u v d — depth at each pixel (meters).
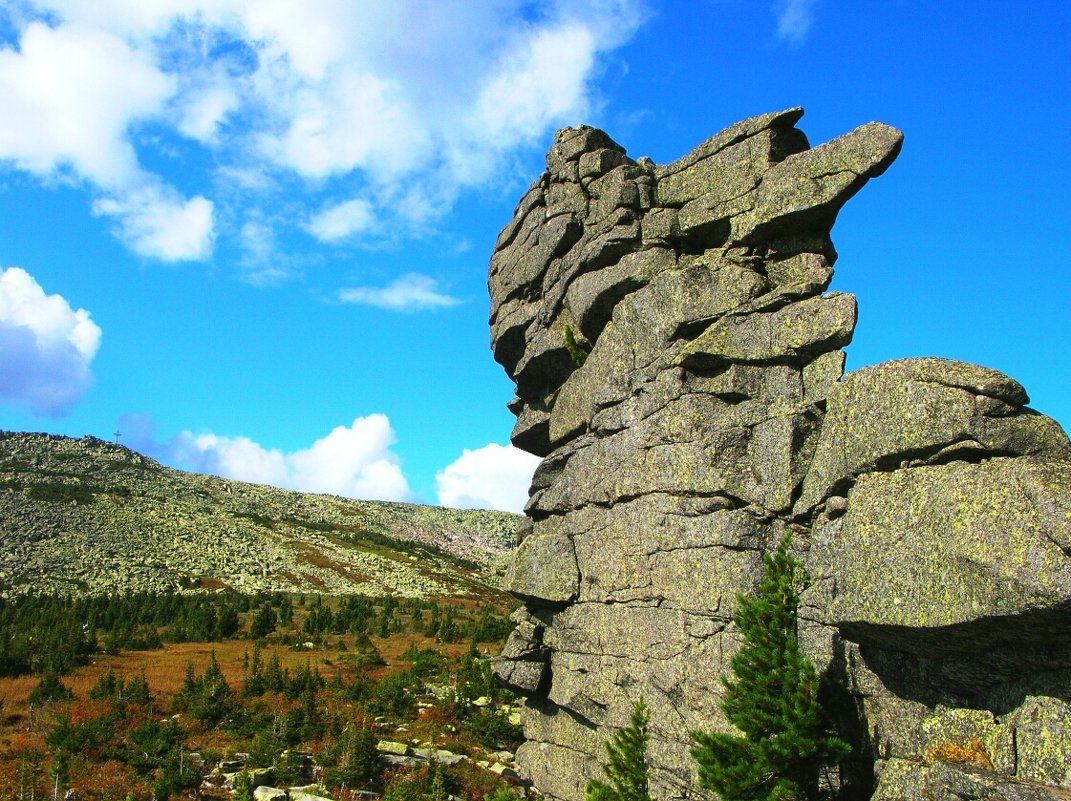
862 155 23.89
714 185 28.06
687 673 24.05
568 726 31.16
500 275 38.12
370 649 84.06
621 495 28.23
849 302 22.92
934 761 16.61
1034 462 16.03
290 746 46.69
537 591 31.72
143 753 44.59
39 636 84.75
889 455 19.30
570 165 33.31
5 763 44.09
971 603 15.84
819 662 20.81
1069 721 15.04
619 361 29.30
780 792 18.81
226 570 162.62
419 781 40.78
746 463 24.33
